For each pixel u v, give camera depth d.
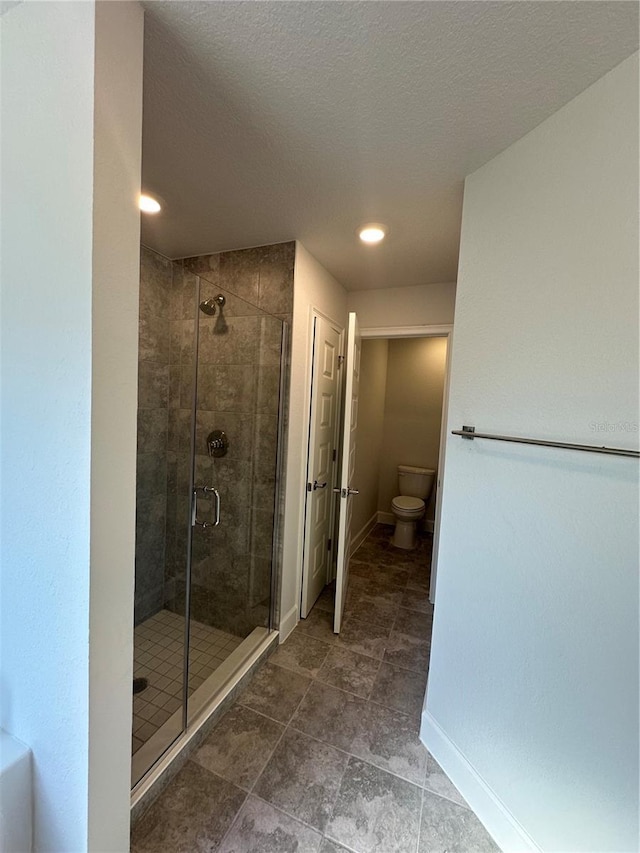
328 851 1.11
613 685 0.96
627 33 0.84
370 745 1.48
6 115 0.88
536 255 1.13
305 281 2.12
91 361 0.80
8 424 0.93
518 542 1.17
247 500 2.12
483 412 1.29
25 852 0.98
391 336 2.78
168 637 2.04
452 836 1.18
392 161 1.33
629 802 0.93
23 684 0.96
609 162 0.95
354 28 0.85
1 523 0.97
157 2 0.81
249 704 1.67
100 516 0.84
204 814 1.20
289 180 1.46
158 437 2.09
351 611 2.53
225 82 1.01
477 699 1.29
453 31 0.85
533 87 0.99
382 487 4.62
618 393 0.95
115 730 0.94
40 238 0.85
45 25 0.80
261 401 2.08
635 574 0.92
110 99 0.78
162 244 2.06
